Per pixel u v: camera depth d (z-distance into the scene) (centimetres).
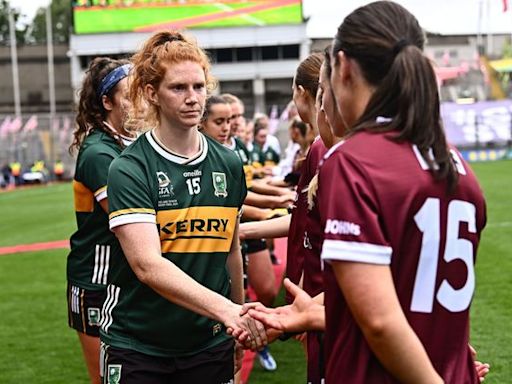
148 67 283
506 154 3222
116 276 294
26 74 5522
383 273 171
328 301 187
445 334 186
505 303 708
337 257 172
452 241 185
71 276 367
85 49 4512
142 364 288
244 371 546
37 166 3647
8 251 1271
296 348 607
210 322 296
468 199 189
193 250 288
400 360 169
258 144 1151
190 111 280
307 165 291
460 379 189
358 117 190
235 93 4866
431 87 182
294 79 314
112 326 297
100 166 338
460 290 188
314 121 307
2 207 2283
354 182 174
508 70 3856
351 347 184
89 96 354
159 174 282
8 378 564
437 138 183
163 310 288
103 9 4491
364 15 186
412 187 177
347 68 187
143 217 273
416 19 189
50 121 3844
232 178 300
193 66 281
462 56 4447
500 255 961
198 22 4562
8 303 841
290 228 300
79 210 356
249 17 4562
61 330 712
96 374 373
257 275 573
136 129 317
